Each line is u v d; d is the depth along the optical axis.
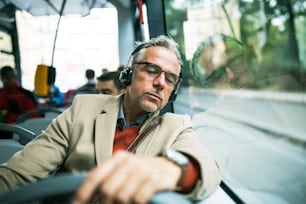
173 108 1.82
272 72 1.85
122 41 5.04
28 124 2.06
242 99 1.79
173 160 0.54
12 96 3.73
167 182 0.45
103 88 2.08
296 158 1.55
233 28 1.97
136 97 1.04
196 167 0.62
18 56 4.91
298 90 1.76
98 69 5.93
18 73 4.93
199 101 1.83
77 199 0.40
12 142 1.52
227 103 1.79
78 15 2.91
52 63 2.07
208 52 1.91
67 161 1.05
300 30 1.90
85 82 5.51
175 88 1.09
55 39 2.10
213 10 1.97
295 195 1.42
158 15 1.97
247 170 1.49
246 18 1.97
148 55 1.04
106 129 1.05
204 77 1.89
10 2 3.97
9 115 3.71
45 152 1.06
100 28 5.59
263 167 1.52
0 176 0.98
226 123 1.71
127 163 0.44
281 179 1.48
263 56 1.90
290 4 1.93
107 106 1.11
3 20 4.45
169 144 0.95
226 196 1.24
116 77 2.09
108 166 0.43
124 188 0.40
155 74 1.03
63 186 0.41
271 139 1.63
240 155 1.56
